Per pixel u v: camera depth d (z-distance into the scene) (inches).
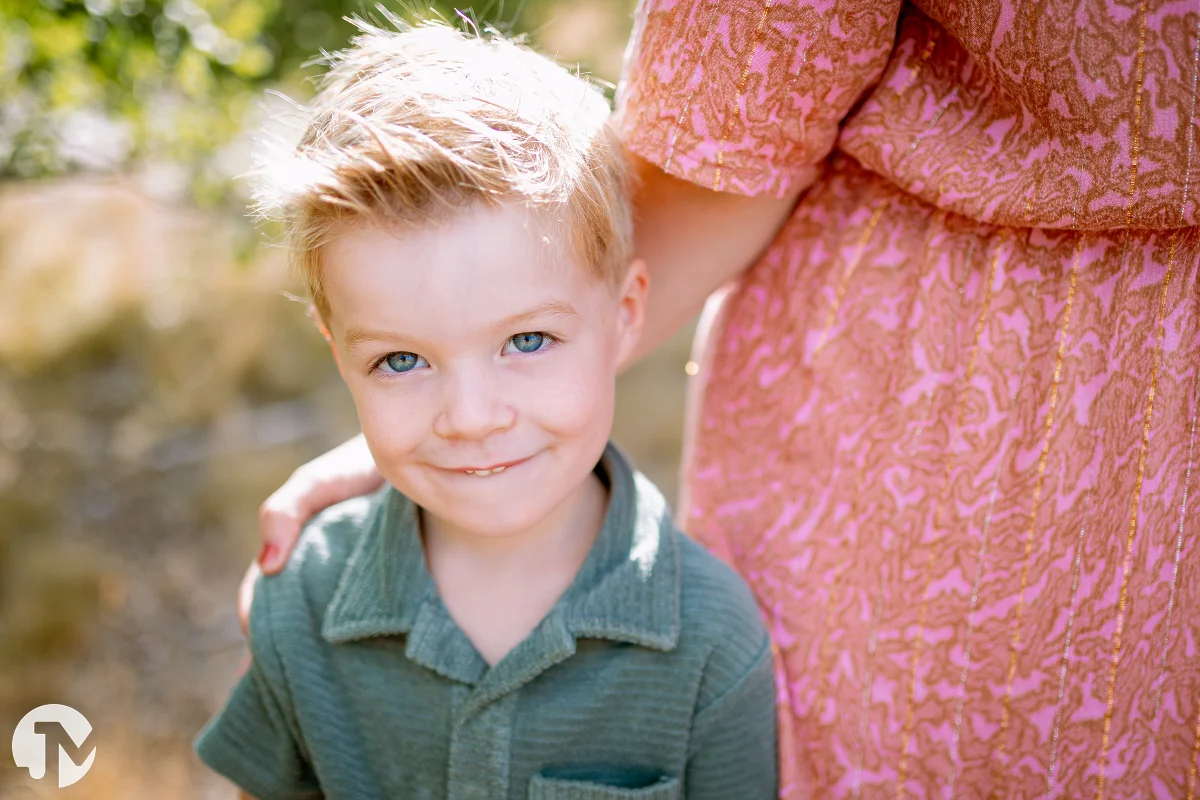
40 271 163.8
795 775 45.6
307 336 151.6
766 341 45.9
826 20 37.5
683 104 39.9
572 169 38.3
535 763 40.7
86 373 148.6
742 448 47.0
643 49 41.1
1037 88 36.4
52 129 93.2
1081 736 39.7
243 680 45.2
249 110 95.3
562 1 105.6
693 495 49.1
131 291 160.2
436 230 35.5
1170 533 37.6
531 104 39.1
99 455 131.3
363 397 38.3
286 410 141.6
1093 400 38.3
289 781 45.2
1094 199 36.3
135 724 94.6
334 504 48.1
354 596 42.0
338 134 38.3
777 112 39.3
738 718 42.4
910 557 41.7
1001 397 39.7
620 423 131.6
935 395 40.9
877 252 42.2
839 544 43.7
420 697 41.4
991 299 39.6
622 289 42.1
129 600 109.2
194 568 114.5
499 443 37.3
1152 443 37.4
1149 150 35.4
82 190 184.4
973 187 38.5
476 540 42.5
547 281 36.9
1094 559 38.7
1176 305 36.9
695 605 41.6
